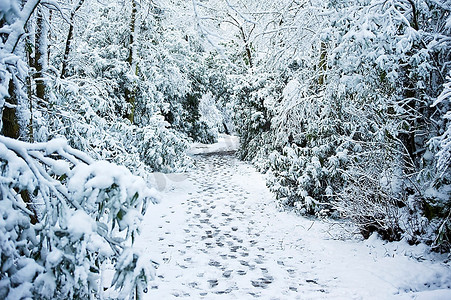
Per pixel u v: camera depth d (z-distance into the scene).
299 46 7.30
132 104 8.88
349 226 5.83
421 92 4.81
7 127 2.66
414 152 5.02
